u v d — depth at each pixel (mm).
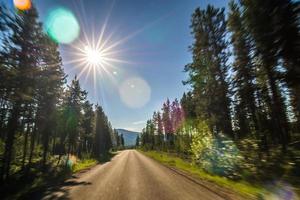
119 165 29453
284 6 15617
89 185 14234
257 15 16766
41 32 21703
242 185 12781
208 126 25469
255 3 16844
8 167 19094
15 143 22844
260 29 16719
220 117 25016
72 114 43281
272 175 13883
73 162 34562
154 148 109000
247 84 24828
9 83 18719
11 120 19969
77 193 11719
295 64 15969
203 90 26641
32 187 14203
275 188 11234
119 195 10883
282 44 15898
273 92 19031
